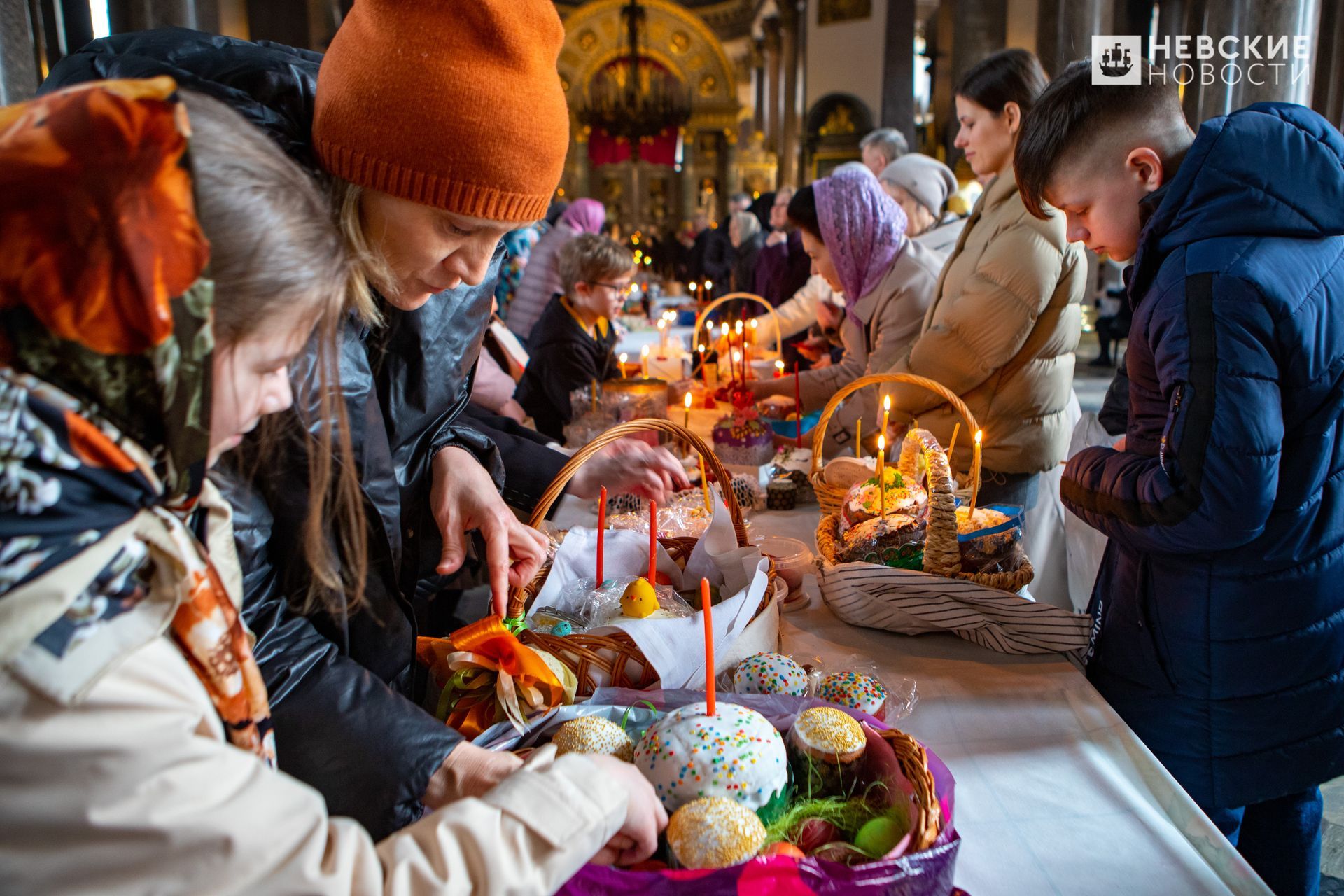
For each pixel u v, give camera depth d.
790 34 17.12
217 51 0.90
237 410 0.52
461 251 0.88
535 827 0.54
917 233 2.83
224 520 0.63
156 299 0.43
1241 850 1.38
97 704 0.44
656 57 21.52
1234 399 1.04
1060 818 0.92
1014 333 1.84
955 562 1.29
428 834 0.53
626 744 0.84
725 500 1.35
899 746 0.81
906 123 13.73
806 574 1.57
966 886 0.82
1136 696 1.27
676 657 1.02
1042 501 2.15
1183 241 1.11
